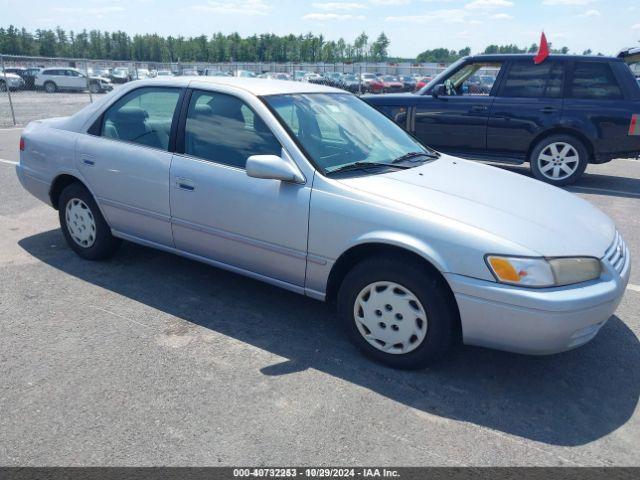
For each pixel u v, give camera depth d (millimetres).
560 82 7832
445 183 3385
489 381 3062
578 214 3303
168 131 3912
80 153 4348
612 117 7613
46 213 6043
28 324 3537
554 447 2537
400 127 4422
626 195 7652
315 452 2453
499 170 4055
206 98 3789
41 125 4828
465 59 8500
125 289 4113
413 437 2574
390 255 3041
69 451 2422
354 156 3568
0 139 11688
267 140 3471
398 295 3029
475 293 2768
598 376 3148
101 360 3143
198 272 4477
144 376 2996
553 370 3191
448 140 8602
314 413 2723
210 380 2979
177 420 2643
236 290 4164
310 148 3416
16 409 2693
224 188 3553
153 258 4750
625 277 3025
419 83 30484
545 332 2701
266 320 3703
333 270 3240
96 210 4418
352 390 2926
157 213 3969
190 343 3361
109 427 2582
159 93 4035
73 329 3488
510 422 2711
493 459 2445
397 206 3012
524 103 7969
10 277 4273
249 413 2709
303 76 34312
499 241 2770
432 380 3051
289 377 3031
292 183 3307
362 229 3043
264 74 34312
